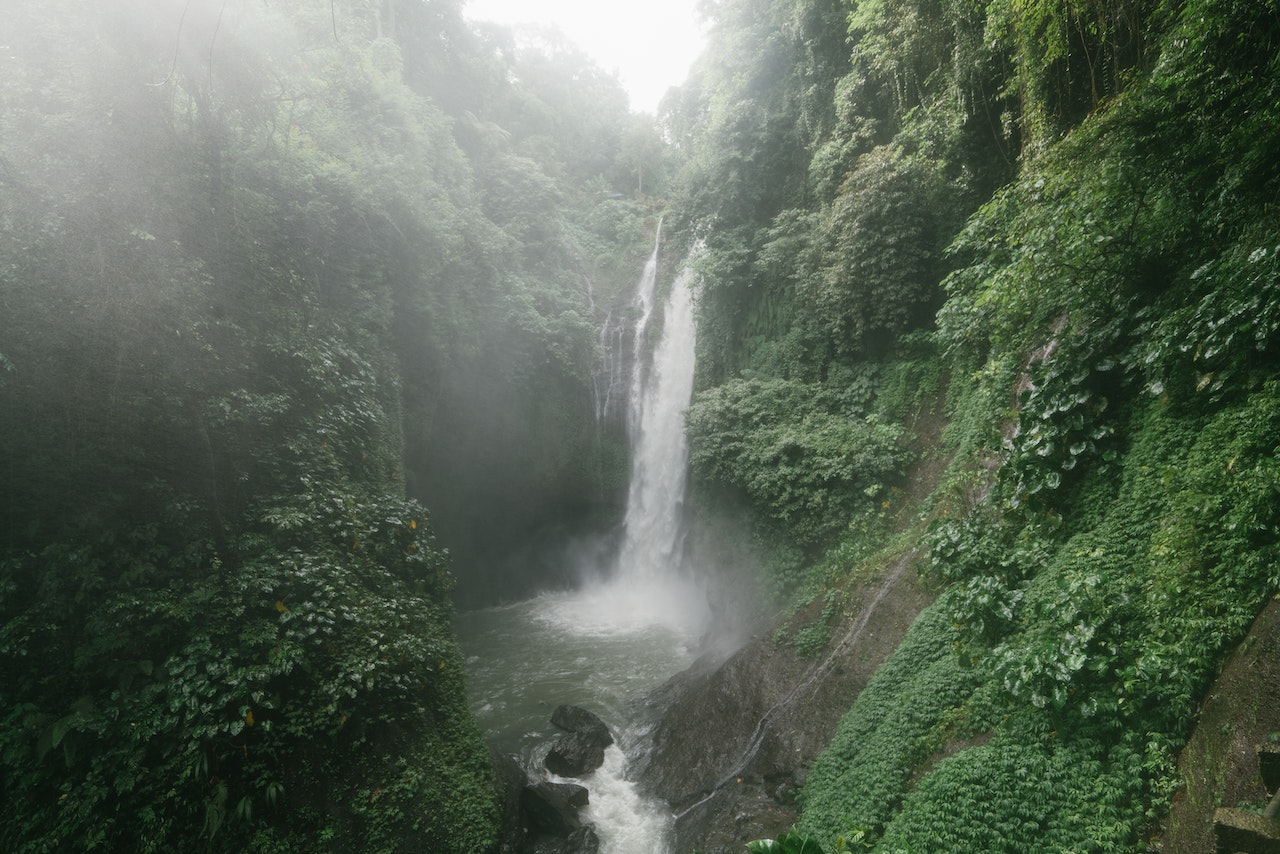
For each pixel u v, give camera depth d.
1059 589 6.21
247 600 6.97
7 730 5.62
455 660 8.85
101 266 6.54
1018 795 5.35
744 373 16.23
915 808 5.94
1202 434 5.95
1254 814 3.79
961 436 10.67
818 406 13.84
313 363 9.56
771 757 8.79
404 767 7.11
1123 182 6.62
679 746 9.88
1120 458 6.90
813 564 12.19
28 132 6.27
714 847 7.64
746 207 17.47
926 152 12.20
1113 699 5.36
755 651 10.98
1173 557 5.61
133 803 5.69
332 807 6.47
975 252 11.27
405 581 9.14
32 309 6.16
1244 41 5.68
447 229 15.84
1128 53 8.38
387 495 9.94
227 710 6.29
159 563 6.72
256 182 9.83
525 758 10.21
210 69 7.63
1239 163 5.79
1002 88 11.12
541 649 15.98
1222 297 5.67
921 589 9.27
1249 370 5.75
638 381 22.20
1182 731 4.86
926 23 12.12
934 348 12.41
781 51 16.73
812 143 15.66
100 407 6.54
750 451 13.52
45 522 6.20
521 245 20.91
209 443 7.39
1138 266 6.98
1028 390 7.77
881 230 12.41
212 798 5.86
